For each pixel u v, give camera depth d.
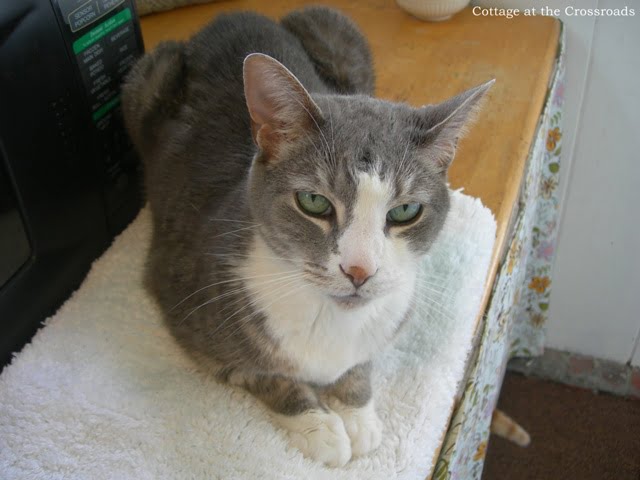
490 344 0.45
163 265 0.41
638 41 0.61
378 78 0.57
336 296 0.33
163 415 0.35
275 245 0.35
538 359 0.81
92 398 0.36
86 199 0.43
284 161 0.34
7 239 0.36
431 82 0.56
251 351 0.36
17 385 0.37
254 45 0.47
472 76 0.57
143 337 0.40
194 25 0.62
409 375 0.38
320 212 0.33
